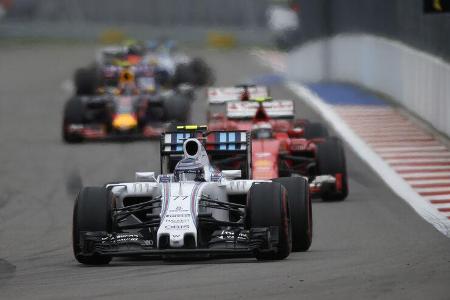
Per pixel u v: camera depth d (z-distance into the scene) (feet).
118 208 144.87
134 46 440.86
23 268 146.61
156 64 432.66
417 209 204.33
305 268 132.67
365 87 416.67
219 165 194.39
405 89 345.72
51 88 520.83
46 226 195.11
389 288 116.57
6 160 297.94
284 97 412.98
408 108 341.21
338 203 214.90
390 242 162.71
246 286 119.14
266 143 213.87
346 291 115.14
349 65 446.60
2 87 529.04
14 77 585.63
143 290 118.62
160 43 533.14
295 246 150.41
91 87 410.72
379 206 209.15
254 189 140.87
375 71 398.83
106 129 331.16
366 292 114.32
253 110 231.50
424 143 286.66
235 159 184.34
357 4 426.10
